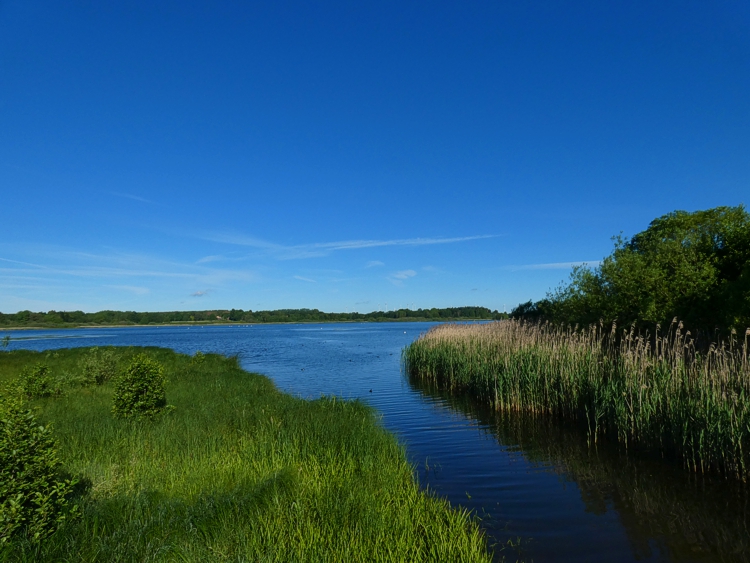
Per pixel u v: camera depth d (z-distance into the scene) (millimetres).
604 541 7188
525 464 10859
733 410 9477
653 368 12461
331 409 14148
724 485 9258
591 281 19781
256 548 5863
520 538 7246
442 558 6016
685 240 18000
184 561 5609
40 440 6371
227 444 10320
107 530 6340
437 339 27969
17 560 5199
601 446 12078
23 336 116125
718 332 14250
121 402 12914
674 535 7344
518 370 16844
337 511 7066
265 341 76500
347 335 94938
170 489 7953
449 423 15164
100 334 131500
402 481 8906
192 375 24031
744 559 6652
